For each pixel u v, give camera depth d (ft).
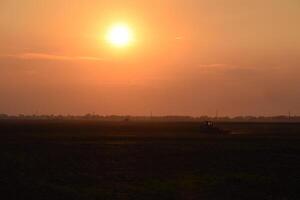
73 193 128.88
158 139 405.39
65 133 513.04
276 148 299.58
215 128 538.88
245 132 581.12
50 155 244.01
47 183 147.43
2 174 166.91
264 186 144.46
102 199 120.67
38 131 555.69
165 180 156.46
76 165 199.52
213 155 249.34
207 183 149.07
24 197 122.31
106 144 334.65
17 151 265.95
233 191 134.82
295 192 134.62
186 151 274.77
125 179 158.92
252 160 223.30
